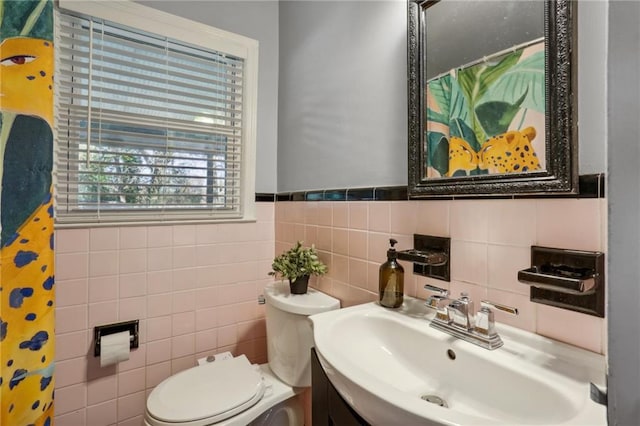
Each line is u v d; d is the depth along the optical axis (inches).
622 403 10.1
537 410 24.0
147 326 58.7
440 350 31.9
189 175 64.7
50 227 30.3
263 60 71.9
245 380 50.3
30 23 29.4
